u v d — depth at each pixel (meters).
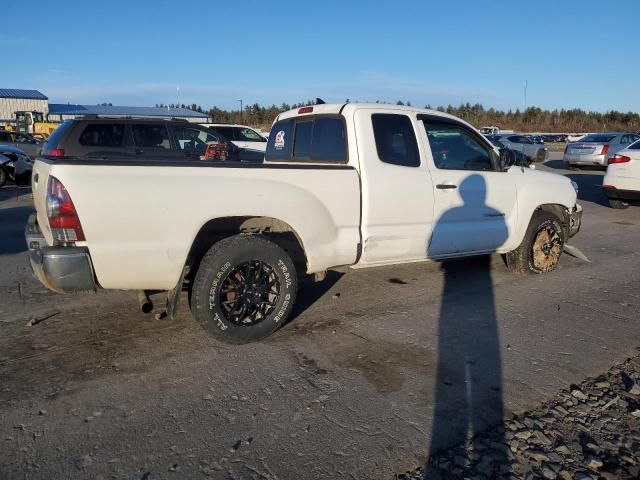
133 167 3.57
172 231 3.69
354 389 3.46
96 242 3.50
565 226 6.53
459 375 3.68
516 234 5.86
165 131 10.27
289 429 2.99
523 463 2.74
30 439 2.87
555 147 42.75
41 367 3.71
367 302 5.20
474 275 6.20
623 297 5.49
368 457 2.75
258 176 3.98
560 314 4.95
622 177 10.91
